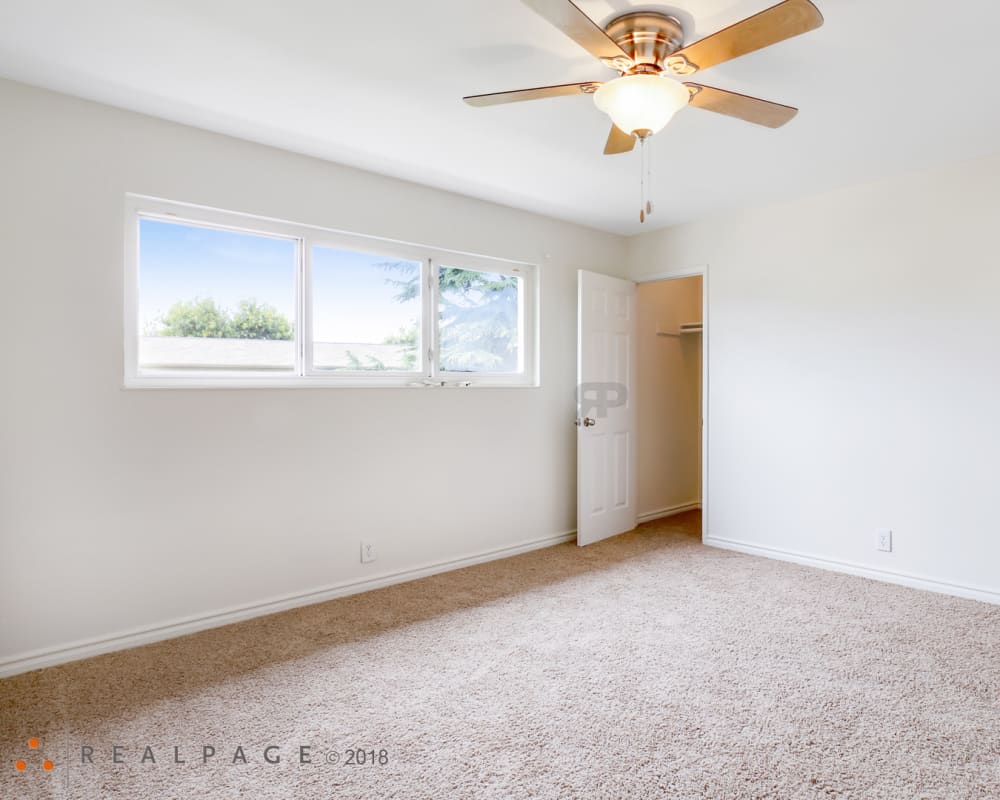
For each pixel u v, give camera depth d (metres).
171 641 2.57
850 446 3.46
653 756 1.77
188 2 1.75
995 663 2.34
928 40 1.92
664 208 3.87
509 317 4.00
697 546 4.11
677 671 2.29
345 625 2.75
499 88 2.28
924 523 3.19
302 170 2.96
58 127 2.32
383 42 1.96
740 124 2.58
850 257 3.44
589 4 1.75
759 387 3.85
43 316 2.30
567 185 3.41
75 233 2.36
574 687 2.17
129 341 2.54
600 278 4.29
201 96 2.35
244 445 2.80
